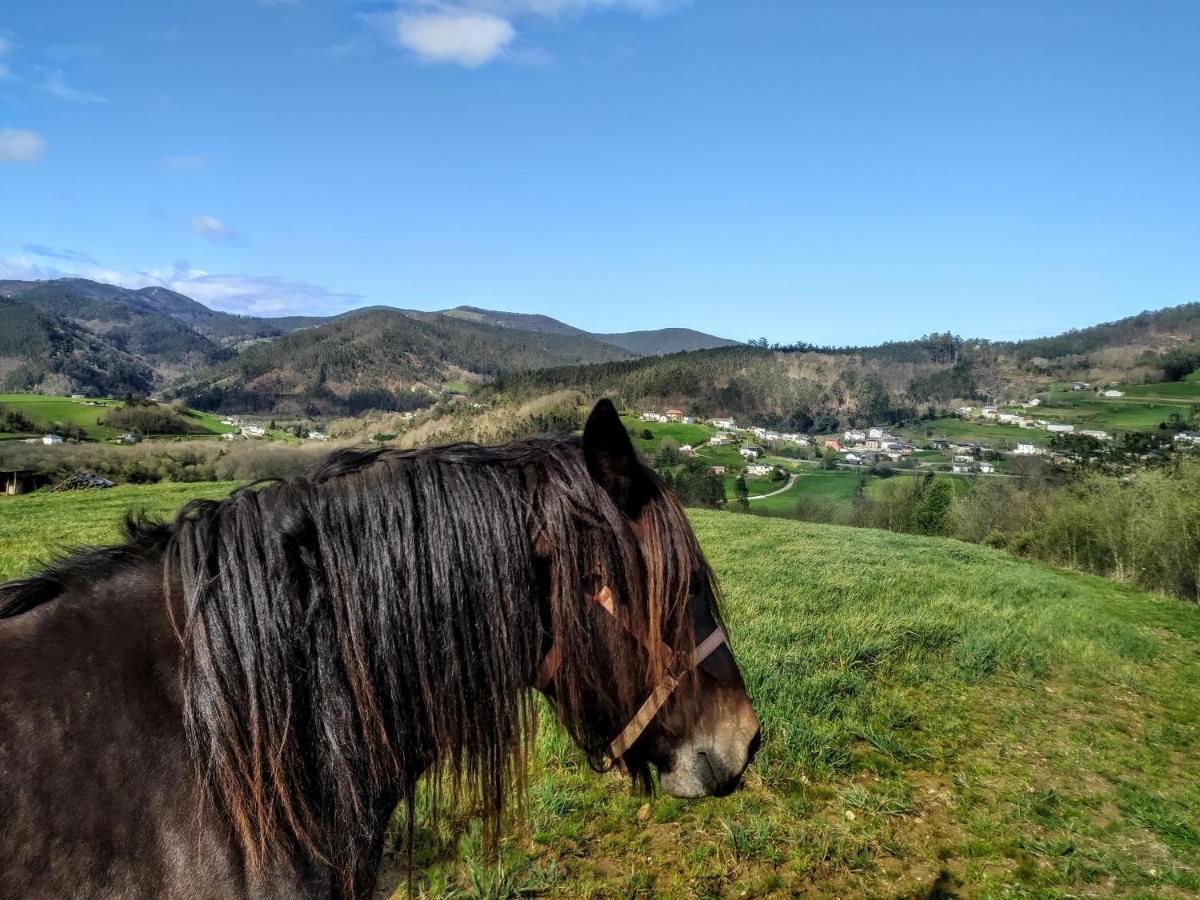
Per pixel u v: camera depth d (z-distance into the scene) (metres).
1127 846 4.42
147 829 1.34
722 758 1.65
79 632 1.42
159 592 1.51
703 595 1.72
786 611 8.93
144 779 1.35
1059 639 9.02
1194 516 16.33
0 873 1.22
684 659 1.60
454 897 3.33
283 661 1.46
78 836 1.28
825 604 9.52
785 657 6.66
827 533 20.78
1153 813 4.77
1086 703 7.03
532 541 1.63
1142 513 18.19
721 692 1.68
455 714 1.58
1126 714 6.85
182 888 1.35
